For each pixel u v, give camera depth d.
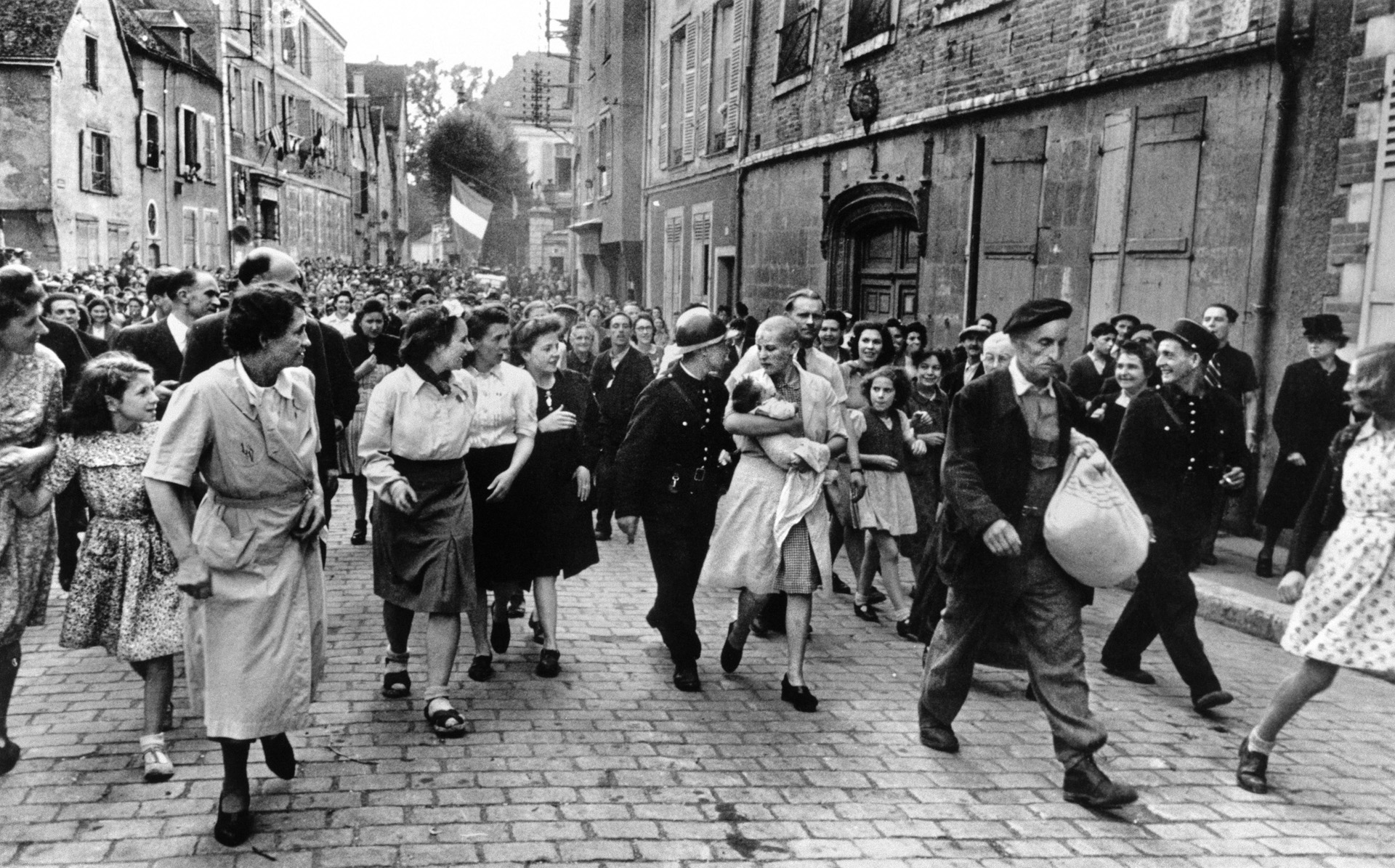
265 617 4.07
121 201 28.86
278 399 4.13
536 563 5.98
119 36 28.42
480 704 5.52
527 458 5.80
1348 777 4.89
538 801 4.39
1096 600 8.00
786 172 18.73
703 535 5.89
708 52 22.98
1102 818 4.40
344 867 3.82
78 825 4.11
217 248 35.94
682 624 5.80
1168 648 5.69
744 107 20.55
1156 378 7.59
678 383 5.88
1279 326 9.01
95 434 4.65
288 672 4.12
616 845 4.04
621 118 30.16
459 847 3.99
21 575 4.56
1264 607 7.27
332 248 54.16
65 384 7.16
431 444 5.14
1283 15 8.72
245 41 39.53
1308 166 8.72
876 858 4.00
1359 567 4.48
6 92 24.83
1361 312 8.27
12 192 25.02
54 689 5.61
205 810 4.25
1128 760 5.01
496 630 6.35
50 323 7.32
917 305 14.34
